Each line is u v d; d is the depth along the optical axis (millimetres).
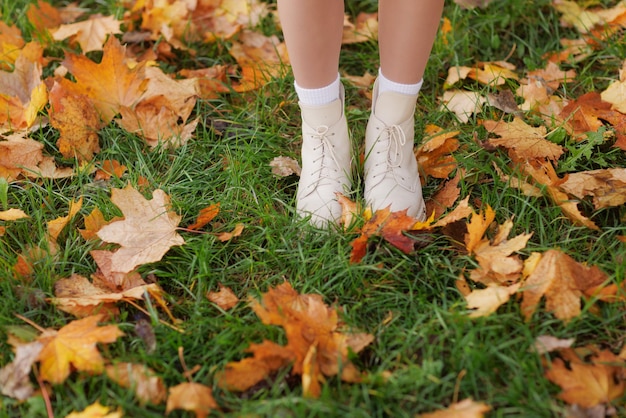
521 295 1583
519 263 1606
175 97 2174
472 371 1417
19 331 1516
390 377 1411
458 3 2516
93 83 2123
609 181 1819
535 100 2104
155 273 1695
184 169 2010
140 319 1604
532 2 2506
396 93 1711
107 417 1331
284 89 2275
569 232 1739
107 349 1503
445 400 1412
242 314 1621
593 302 1521
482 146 1987
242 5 2541
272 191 1941
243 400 1415
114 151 2045
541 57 2342
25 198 1910
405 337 1520
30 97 2193
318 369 1426
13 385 1413
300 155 2051
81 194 1925
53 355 1444
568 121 2020
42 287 1659
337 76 1726
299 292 1656
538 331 1521
